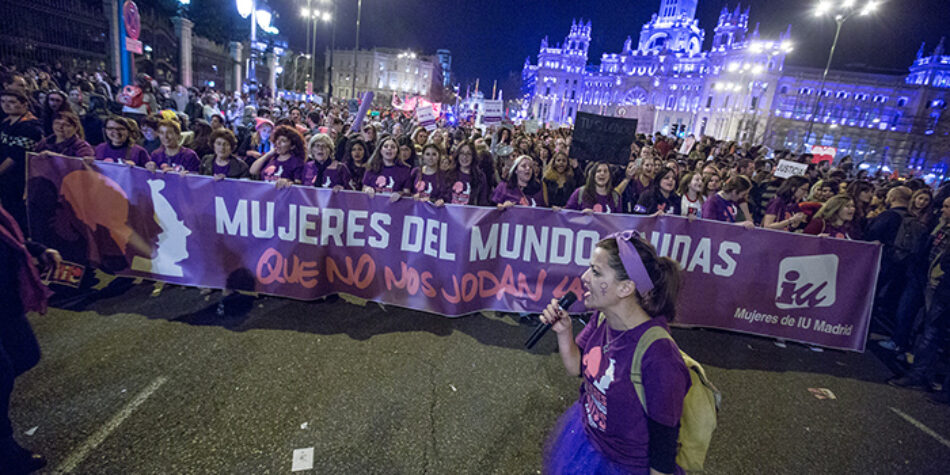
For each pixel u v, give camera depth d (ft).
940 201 21.58
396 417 9.73
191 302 13.89
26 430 8.44
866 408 12.04
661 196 18.02
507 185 16.61
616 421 4.91
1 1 48.67
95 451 8.13
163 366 10.68
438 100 412.16
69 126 14.20
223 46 109.50
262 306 14.08
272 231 13.85
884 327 18.33
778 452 9.91
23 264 7.87
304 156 15.66
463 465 8.63
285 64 197.06
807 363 14.16
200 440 8.59
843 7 80.33
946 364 14.99
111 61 60.85
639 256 4.70
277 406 9.68
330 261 14.17
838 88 277.44
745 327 14.78
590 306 5.13
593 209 15.85
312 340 12.42
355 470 8.24
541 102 413.18
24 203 15.17
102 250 13.84
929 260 15.07
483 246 13.87
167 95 50.47
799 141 264.72
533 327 14.44
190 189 13.69
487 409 10.31
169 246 13.98
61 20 55.31
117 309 13.14
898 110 268.41
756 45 285.02
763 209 23.56
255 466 8.12
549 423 10.02
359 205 13.79
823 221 16.43
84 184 13.57
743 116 293.02
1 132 14.71
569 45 406.00
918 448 10.55
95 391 9.64
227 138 14.65
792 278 14.49
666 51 380.58
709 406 4.98
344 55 330.34
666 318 4.91
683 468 5.14
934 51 286.05
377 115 79.87
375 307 14.71
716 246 14.37
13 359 7.94
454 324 14.10
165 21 86.89
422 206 13.69
